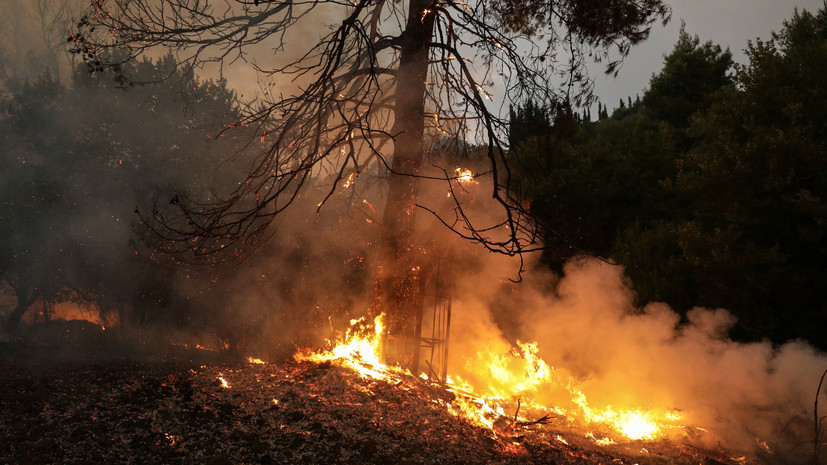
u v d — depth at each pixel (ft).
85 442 12.98
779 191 38.65
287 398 17.69
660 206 62.95
